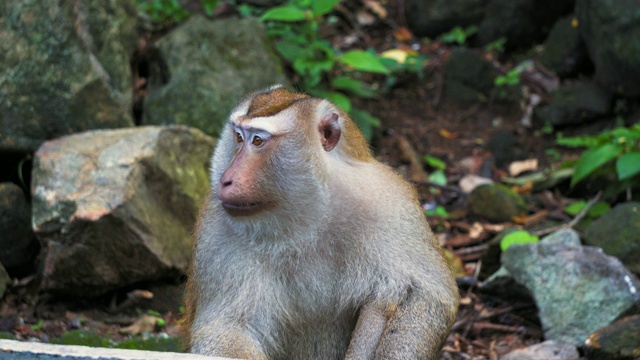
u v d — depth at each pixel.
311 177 8.26
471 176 16.23
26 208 12.26
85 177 11.64
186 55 15.12
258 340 8.47
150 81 15.32
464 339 12.08
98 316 11.80
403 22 20.11
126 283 11.79
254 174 8.16
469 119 17.78
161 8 16.81
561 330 11.55
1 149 12.62
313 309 8.55
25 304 11.78
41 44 12.90
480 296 12.93
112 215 11.27
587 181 15.55
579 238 13.40
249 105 8.59
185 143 12.83
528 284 12.05
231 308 8.42
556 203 15.33
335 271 8.49
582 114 17.02
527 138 17.30
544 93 18.00
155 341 10.80
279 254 8.44
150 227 11.67
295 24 18.09
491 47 18.98
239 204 8.16
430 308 8.38
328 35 19.59
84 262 11.45
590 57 17.31
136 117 14.99
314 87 16.69
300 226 8.35
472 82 18.17
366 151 9.06
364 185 8.53
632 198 14.60
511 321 12.43
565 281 11.80
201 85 14.68
